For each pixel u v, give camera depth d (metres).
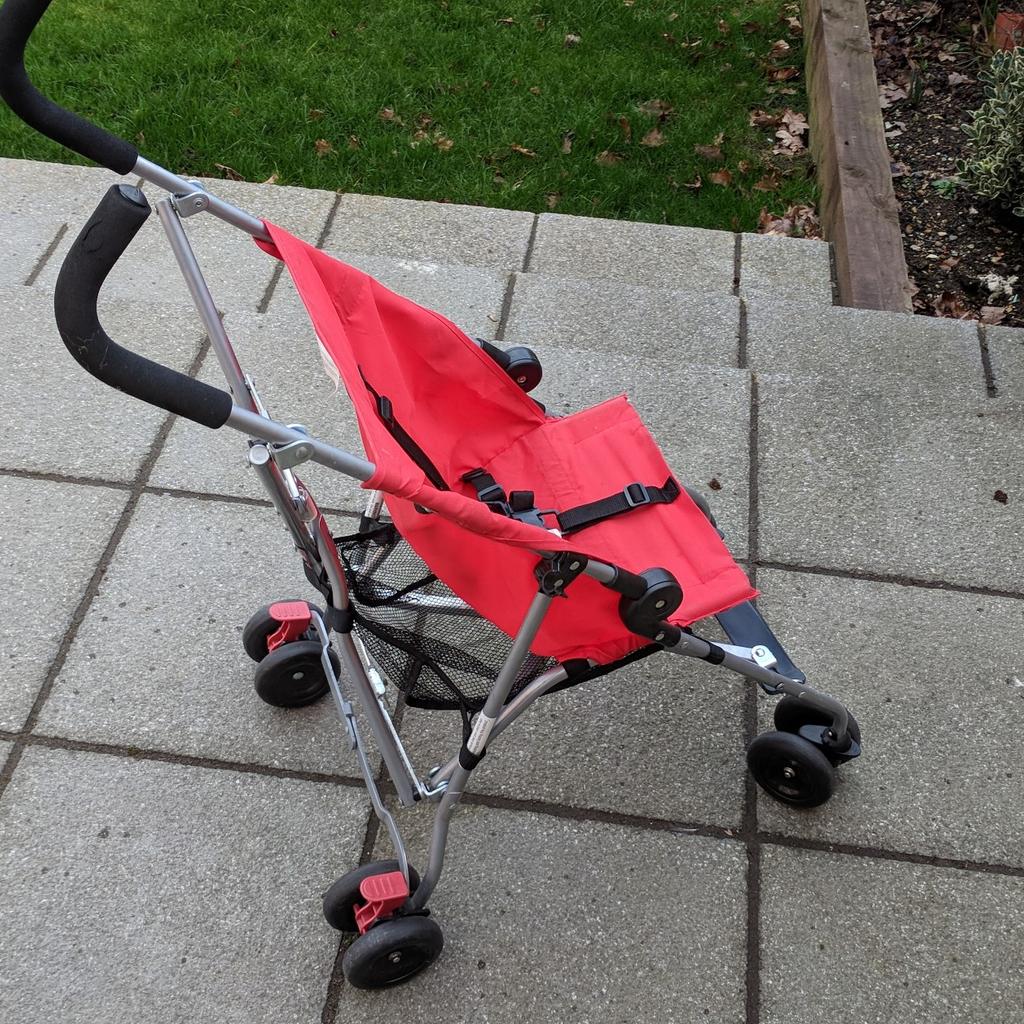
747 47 5.50
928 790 2.63
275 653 2.61
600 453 2.53
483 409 2.51
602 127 4.95
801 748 2.44
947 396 3.57
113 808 2.54
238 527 3.12
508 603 2.11
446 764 2.29
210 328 2.03
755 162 4.89
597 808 2.60
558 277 4.10
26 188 4.26
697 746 2.72
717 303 3.95
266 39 5.29
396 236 4.26
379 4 5.52
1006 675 2.85
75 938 2.33
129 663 2.80
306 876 2.46
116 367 1.44
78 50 5.13
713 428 3.45
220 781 2.61
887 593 3.03
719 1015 2.27
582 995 2.30
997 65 4.43
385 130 4.89
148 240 4.04
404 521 2.15
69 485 3.19
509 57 5.27
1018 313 4.12
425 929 2.21
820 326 3.84
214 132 4.76
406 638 2.21
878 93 4.83
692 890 2.46
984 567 3.09
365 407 1.74
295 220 4.28
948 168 4.75
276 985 2.29
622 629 2.12
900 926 2.41
